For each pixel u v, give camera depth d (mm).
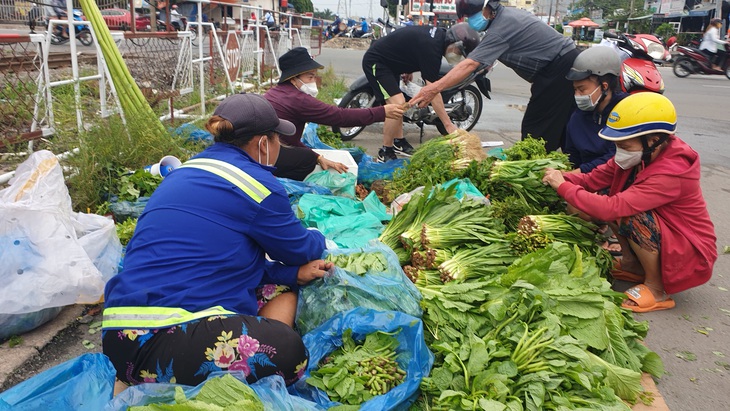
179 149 5008
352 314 2592
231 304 2385
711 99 13523
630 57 4523
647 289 3689
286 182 4316
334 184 4492
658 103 3320
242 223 2428
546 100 5379
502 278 2988
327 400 2352
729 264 4426
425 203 3713
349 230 3814
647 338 3350
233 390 2059
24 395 2277
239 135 2547
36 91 5133
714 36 18531
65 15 8039
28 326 2996
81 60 7789
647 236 3539
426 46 5961
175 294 2260
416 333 2539
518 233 3674
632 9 50031
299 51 4738
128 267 2334
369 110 4910
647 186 3445
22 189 3148
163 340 2203
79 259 3014
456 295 2893
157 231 2340
